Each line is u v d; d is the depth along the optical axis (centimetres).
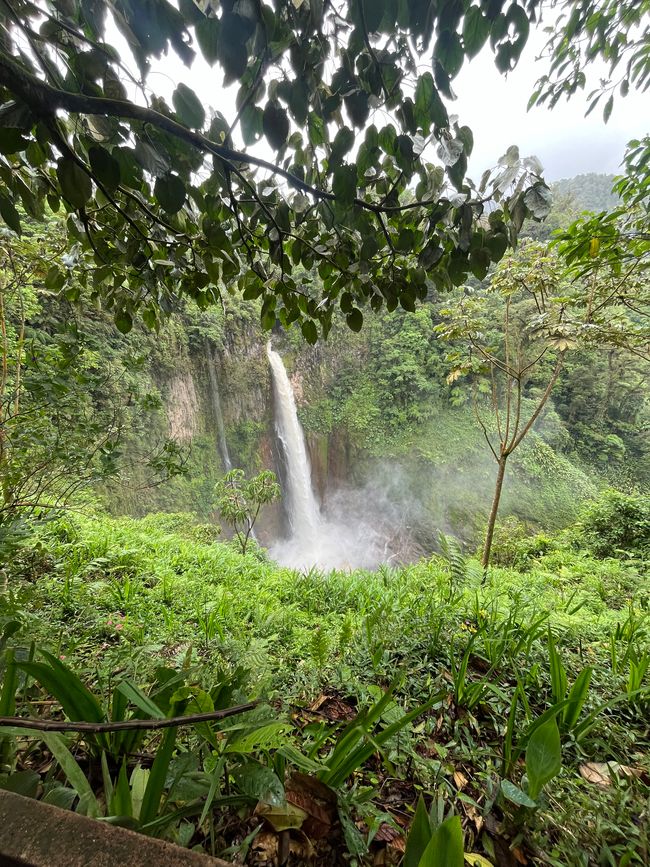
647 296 373
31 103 74
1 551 182
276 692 149
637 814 115
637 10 174
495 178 97
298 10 80
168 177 94
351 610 295
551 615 280
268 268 173
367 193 133
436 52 84
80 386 209
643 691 168
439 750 135
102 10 73
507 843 104
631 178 222
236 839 91
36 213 110
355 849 86
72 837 56
